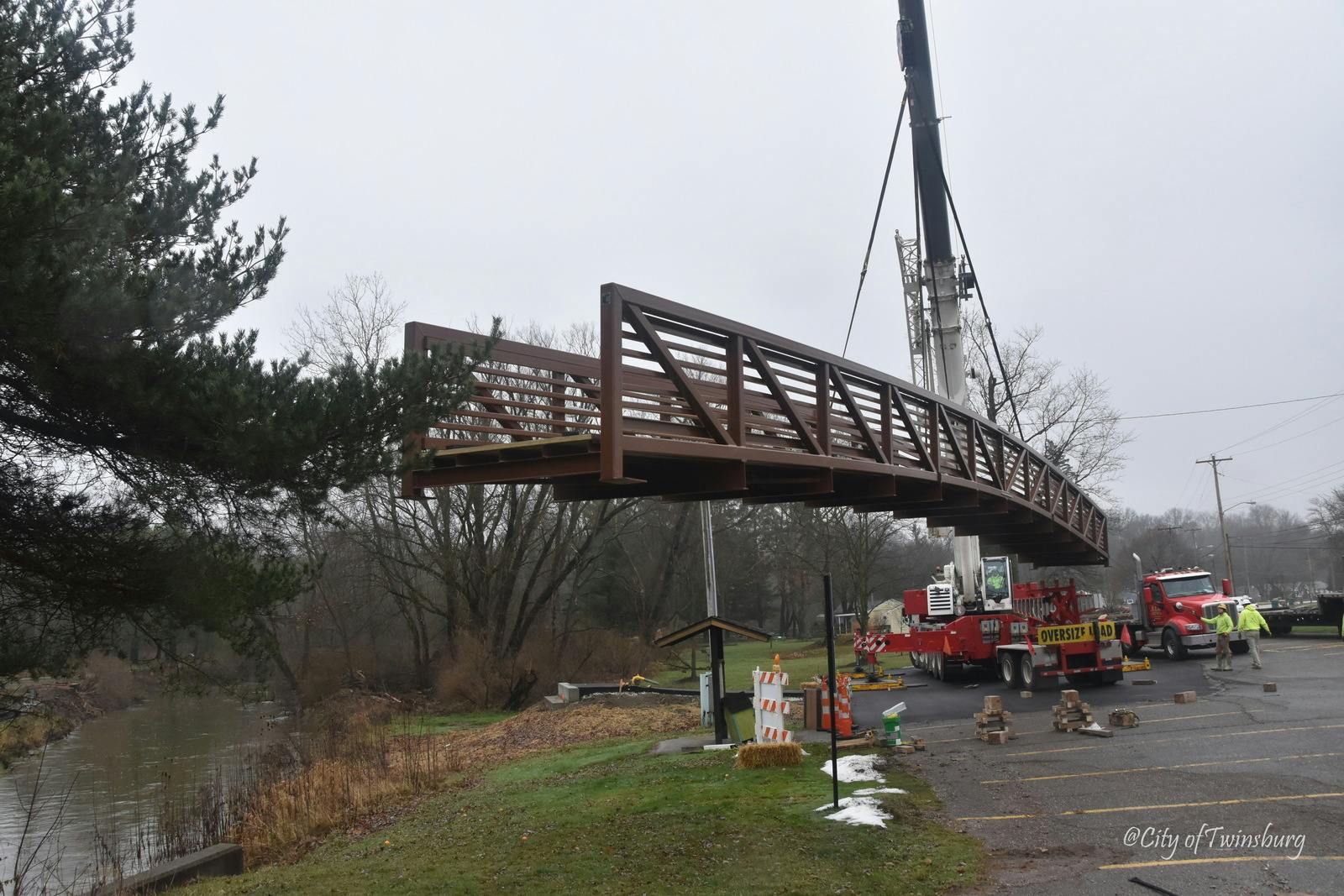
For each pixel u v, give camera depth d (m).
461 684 34.12
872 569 55.78
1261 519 139.62
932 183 21.95
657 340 9.23
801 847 8.45
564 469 9.34
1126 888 6.76
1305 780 9.40
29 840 16.05
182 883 10.84
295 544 8.77
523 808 12.21
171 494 7.55
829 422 11.89
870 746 13.70
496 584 37.62
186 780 21.11
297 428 6.52
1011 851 7.95
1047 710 16.39
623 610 50.00
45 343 6.07
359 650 37.59
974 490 16.14
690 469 10.77
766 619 85.69
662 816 10.16
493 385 10.78
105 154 7.80
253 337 7.12
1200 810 8.59
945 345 21.89
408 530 37.50
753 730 15.27
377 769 17.83
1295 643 27.64
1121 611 27.52
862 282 22.17
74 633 8.00
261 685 9.41
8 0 7.48
